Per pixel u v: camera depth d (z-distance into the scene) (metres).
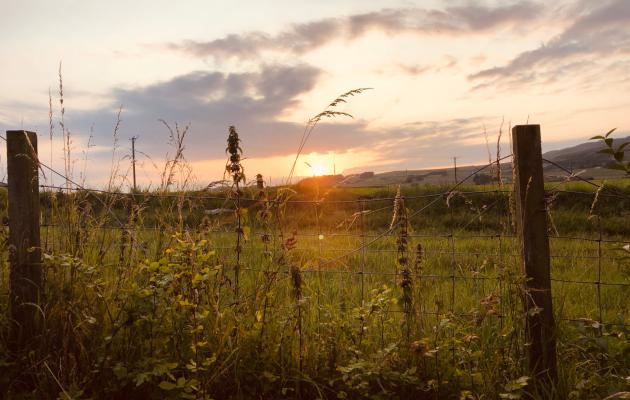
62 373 3.51
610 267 7.45
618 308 5.68
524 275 3.80
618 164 3.48
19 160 4.05
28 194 4.07
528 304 3.78
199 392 3.37
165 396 3.38
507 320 4.14
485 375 3.62
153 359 3.37
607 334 3.95
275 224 4.55
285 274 4.14
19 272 3.99
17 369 3.71
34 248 3.85
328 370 3.79
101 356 3.60
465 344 3.98
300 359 3.76
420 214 15.95
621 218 14.60
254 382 3.67
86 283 3.88
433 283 6.27
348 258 7.17
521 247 3.86
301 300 3.83
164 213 4.52
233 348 3.72
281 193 4.25
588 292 6.31
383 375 3.55
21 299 3.98
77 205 4.50
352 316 4.15
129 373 3.35
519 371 3.74
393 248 9.07
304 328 4.13
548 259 3.79
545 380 3.68
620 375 3.65
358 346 3.91
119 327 3.55
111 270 4.29
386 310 4.10
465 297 5.63
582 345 4.07
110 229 4.72
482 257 7.93
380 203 16.77
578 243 9.70
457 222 14.44
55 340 3.83
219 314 3.69
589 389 3.53
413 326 4.06
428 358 3.79
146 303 3.54
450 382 3.69
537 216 3.80
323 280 5.88
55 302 3.98
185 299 3.72
